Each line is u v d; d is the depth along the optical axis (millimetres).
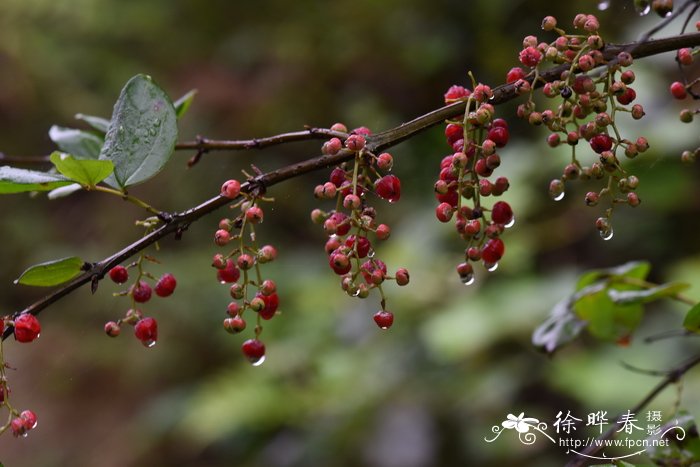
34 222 2363
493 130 659
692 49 667
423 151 1670
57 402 1994
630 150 659
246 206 660
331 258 659
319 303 1586
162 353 1963
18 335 650
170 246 2102
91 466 1822
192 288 1955
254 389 1483
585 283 756
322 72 1997
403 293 1453
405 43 1868
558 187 663
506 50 1687
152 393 1928
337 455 1359
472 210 660
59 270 660
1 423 1963
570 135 659
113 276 674
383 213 1679
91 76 2418
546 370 1257
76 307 2174
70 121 2404
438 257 1458
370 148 655
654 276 1433
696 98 667
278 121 2025
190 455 1731
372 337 1465
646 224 1445
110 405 1933
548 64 820
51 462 1876
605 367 1202
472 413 1306
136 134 668
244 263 661
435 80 1857
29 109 2414
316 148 1996
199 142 721
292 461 1394
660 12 667
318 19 2027
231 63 2164
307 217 1933
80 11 2342
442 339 1306
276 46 2064
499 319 1297
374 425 1357
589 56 653
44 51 2391
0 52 2389
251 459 1511
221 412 1467
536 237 1441
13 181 657
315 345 1515
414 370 1408
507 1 1663
